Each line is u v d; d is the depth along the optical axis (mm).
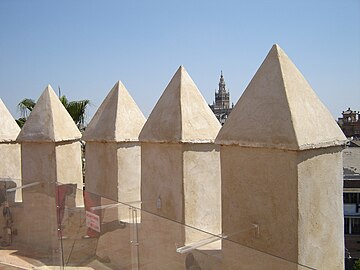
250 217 4137
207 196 5426
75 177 7488
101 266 5098
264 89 4137
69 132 7336
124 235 4793
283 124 3805
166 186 5520
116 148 6590
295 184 3715
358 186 18328
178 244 4164
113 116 6734
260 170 4020
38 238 6000
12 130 8125
